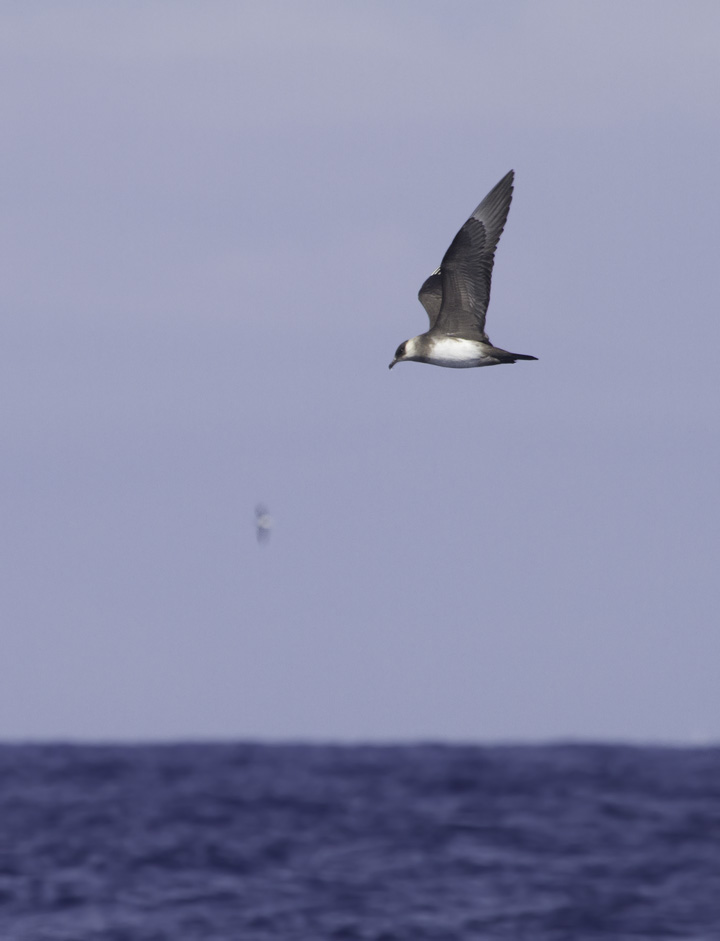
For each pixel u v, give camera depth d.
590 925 55.03
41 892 60.81
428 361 33.12
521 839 75.62
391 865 67.38
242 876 64.62
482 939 53.03
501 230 32.44
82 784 108.06
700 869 66.12
